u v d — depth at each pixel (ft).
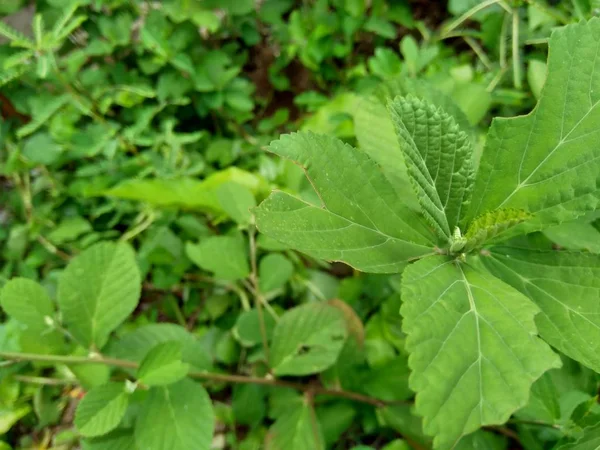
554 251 0.48
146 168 1.06
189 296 1.07
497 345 0.40
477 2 1.07
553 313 0.46
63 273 0.71
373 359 0.87
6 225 1.19
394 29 1.23
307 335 0.77
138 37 1.34
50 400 0.92
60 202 1.15
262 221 0.43
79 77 1.16
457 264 0.47
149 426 0.62
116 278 0.72
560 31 0.46
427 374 0.38
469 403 0.38
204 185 1.01
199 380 0.85
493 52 1.15
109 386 0.63
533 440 0.71
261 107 1.36
